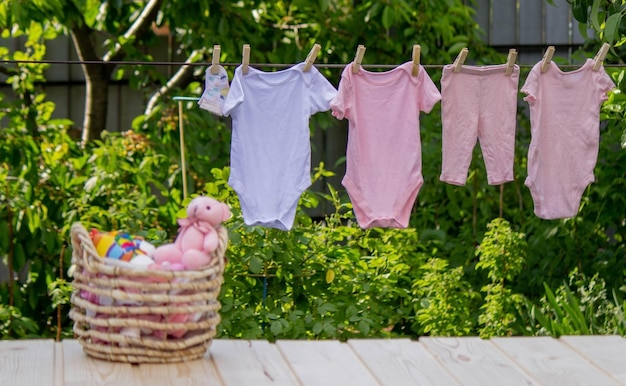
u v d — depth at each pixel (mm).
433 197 5383
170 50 6293
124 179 4961
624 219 5180
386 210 3408
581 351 2873
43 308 5125
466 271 5039
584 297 4457
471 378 2631
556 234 5012
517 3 6305
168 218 4906
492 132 3408
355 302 4254
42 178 5113
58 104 6227
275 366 2721
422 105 3354
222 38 5535
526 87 3381
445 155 3404
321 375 2643
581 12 3883
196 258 2709
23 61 2932
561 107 3447
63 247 4777
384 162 3389
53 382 2537
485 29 6348
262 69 5703
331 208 6227
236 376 2625
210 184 4191
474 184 5316
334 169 6281
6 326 4488
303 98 3287
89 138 5820
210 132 5426
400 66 3344
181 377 2605
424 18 5613
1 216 4812
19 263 4855
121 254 2719
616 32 3607
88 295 2736
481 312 4762
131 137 5129
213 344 2924
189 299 2691
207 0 5453
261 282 4305
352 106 3320
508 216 5484
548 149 3461
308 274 4262
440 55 5691
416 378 2627
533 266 5254
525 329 4457
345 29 5824
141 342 2684
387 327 4840
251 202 3318
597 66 3434
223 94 3205
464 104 3387
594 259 4988
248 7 5805
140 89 6117
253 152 3309
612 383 2598
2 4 5262
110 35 6062
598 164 4910
